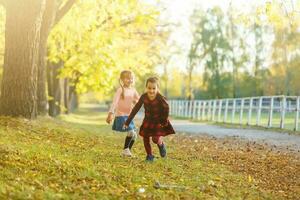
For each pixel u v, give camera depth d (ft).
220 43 251.19
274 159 47.93
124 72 42.88
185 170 38.01
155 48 147.33
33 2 57.77
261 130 91.25
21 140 44.27
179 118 170.40
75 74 123.95
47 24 74.95
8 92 58.44
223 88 251.80
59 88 131.13
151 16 94.17
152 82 39.47
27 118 58.90
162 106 39.70
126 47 121.90
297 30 242.37
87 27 83.66
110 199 26.99
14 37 58.34
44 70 78.59
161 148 41.73
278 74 258.37
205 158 46.83
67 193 27.17
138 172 34.17
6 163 31.01
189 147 57.36
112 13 87.81
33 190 26.37
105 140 56.18
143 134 40.19
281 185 36.06
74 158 36.86
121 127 42.39
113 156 41.11
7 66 58.65
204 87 256.32
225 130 93.71
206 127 105.40
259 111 101.91
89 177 30.81
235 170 40.86
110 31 97.66
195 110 158.51
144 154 45.42
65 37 90.84
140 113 249.34
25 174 29.60
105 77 103.04
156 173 34.83
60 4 76.28
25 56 58.59
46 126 57.26
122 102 42.60
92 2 79.87
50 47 95.71
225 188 32.91
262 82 263.08
